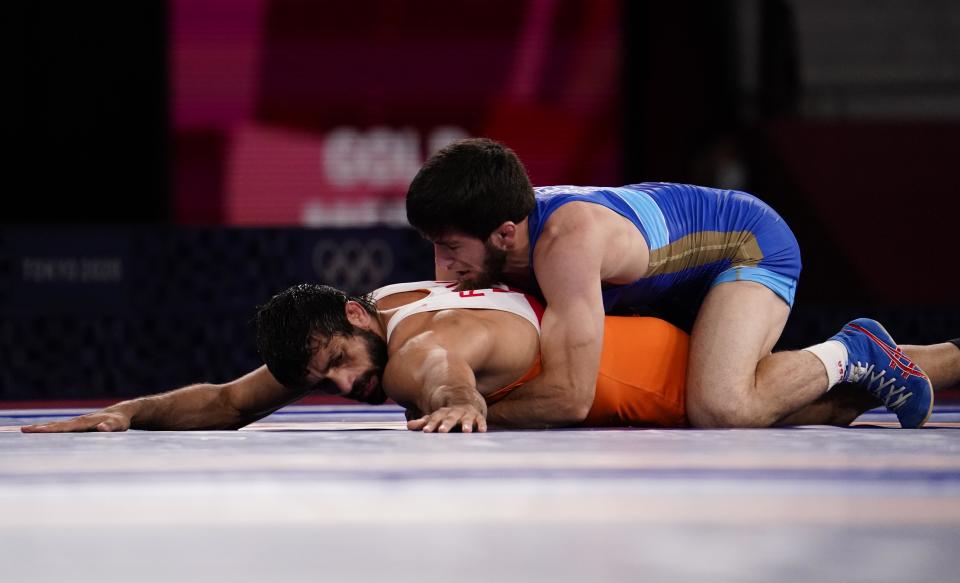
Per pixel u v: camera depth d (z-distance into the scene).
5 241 17.06
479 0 22.62
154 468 4.63
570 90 22.95
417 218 7.65
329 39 22.44
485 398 7.77
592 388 7.57
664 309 9.18
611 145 23.08
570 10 22.81
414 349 7.31
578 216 7.77
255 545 2.93
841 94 27.70
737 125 24.66
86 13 23.50
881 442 6.12
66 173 23.84
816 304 21.72
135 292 17.36
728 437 6.50
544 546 2.89
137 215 24.03
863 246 21.58
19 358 17.09
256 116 22.39
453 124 22.78
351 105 22.56
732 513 3.39
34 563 2.72
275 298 7.64
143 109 23.81
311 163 22.53
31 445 5.98
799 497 3.75
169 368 17.41
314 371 7.48
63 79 23.61
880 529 3.11
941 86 27.72
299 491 3.89
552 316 7.56
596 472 4.42
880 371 8.41
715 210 8.82
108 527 3.19
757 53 25.64
